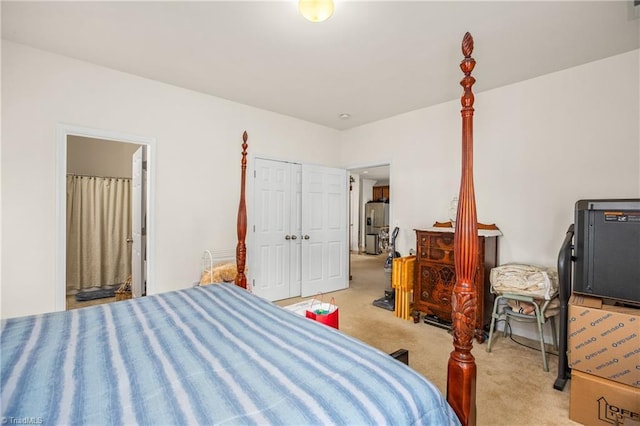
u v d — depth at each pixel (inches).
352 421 30.3
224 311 62.8
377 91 129.5
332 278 182.1
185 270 129.8
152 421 29.8
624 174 96.4
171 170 126.2
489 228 119.9
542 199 112.6
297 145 169.3
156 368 39.7
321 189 177.5
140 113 118.0
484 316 111.7
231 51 97.8
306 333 51.4
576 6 73.9
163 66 108.8
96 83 108.3
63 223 102.4
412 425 32.7
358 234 385.4
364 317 135.9
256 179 152.5
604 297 74.3
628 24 80.7
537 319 95.3
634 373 63.4
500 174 123.2
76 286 170.4
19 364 40.3
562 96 108.0
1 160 92.4
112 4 75.1
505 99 121.7
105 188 180.9
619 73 97.0
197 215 133.3
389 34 87.1
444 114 142.3
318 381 36.5
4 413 30.6
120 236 185.2
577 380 69.1
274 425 29.1
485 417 70.1
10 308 93.9
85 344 46.8
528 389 81.3
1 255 92.7
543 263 112.2
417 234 129.0
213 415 30.5
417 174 152.8
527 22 80.5
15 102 94.2
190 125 131.0
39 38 91.2
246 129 148.6
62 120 101.9
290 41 91.7
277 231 161.2
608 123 99.1
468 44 46.9
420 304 127.6
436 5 74.1
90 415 30.5
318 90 129.3
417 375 39.4
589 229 76.8
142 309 63.9
